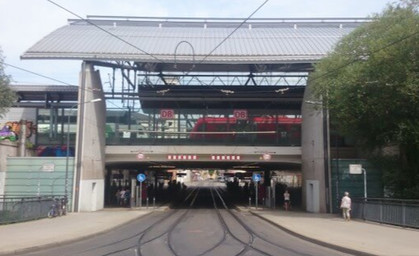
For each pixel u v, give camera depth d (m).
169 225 25.81
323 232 20.52
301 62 37.12
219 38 41.12
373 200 26.34
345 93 29.62
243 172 79.94
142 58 36.84
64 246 16.84
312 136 37.88
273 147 42.53
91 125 38.00
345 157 40.56
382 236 18.66
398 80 27.34
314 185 36.84
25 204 26.08
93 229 22.02
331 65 30.88
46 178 37.31
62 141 46.47
